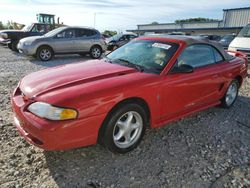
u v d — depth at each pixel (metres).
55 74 3.35
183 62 3.79
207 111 4.96
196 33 40.69
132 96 3.05
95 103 2.76
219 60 4.63
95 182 2.68
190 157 3.24
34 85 3.07
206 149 3.47
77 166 2.93
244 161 3.22
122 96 2.95
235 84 5.20
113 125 2.97
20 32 14.13
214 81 4.34
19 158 3.02
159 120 3.58
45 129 2.59
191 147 3.50
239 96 6.30
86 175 2.78
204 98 4.27
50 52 11.52
